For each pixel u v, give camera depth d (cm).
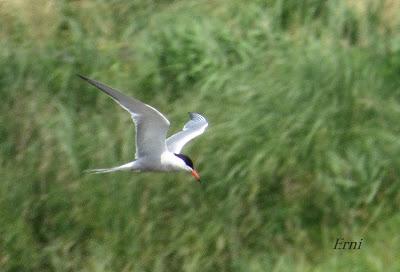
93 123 1548
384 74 1605
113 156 1512
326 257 1475
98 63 1652
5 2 1702
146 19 1731
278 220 1491
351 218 1501
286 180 1499
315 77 1550
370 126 1543
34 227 1492
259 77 1577
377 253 1473
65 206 1491
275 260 1470
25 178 1502
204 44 1642
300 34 1677
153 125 1214
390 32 1691
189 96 1603
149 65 1631
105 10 1748
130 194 1484
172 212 1485
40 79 1603
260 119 1513
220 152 1495
